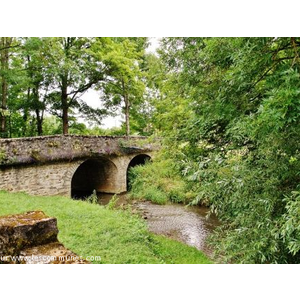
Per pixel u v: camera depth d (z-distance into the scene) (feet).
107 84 66.28
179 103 26.63
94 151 52.29
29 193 40.98
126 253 21.70
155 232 35.78
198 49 19.71
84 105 67.36
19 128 71.77
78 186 69.46
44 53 49.85
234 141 16.39
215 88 17.52
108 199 56.80
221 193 12.88
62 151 45.78
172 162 24.84
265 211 12.28
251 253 11.46
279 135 11.48
